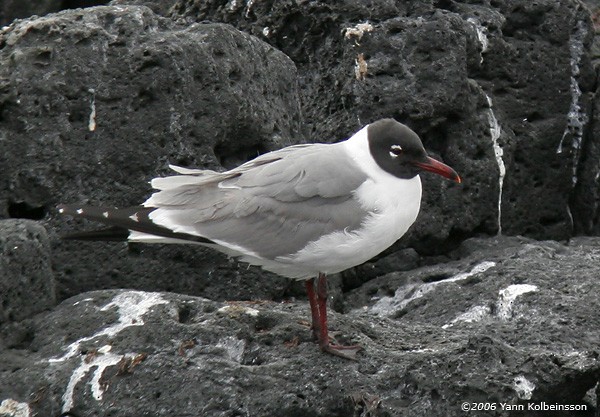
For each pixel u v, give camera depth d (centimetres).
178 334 1159
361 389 1106
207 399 1098
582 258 1514
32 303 1235
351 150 1161
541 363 1123
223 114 1407
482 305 1377
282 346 1162
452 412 1095
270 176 1149
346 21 1631
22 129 1362
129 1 1889
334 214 1131
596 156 1778
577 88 1772
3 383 1134
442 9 1691
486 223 1638
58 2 2305
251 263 1173
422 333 1238
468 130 1616
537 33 1764
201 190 1159
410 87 1587
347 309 1498
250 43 1470
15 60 1377
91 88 1377
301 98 1647
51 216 1358
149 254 1368
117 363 1129
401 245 1584
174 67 1384
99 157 1373
